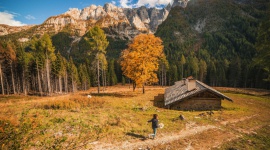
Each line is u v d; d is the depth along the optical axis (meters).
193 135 13.48
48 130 11.37
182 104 25.34
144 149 10.62
